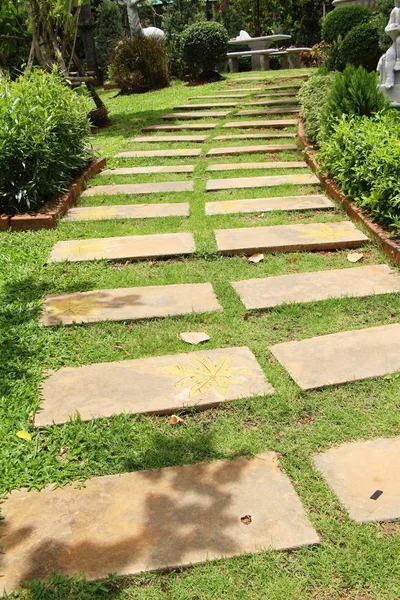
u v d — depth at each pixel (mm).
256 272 4070
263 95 11141
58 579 1856
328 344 3133
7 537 2039
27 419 2619
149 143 8297
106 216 5273
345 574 1869
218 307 3584
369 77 6398
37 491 2242
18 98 5770
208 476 2291
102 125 9695
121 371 2971
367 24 10836
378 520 2049
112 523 2080
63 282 3980
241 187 5973
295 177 6223
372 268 4016
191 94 12227
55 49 8500
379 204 4504
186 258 4352
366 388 2760
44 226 4988
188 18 17406
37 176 5312
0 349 3152
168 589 1840
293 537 1993
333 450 2402
